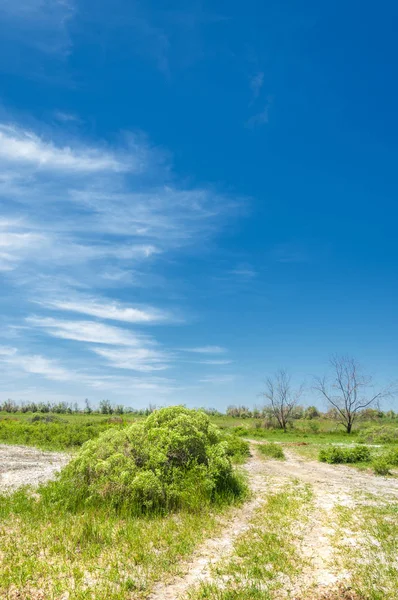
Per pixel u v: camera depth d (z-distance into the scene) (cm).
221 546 871
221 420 6888
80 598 617
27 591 649
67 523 991
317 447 3198
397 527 977
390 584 677
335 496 1334
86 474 1215
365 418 5841
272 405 5919
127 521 1014
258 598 628
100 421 4950
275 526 1006
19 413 6931
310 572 731
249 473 1847
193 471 1238
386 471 1872
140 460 1241
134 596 638
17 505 1140
